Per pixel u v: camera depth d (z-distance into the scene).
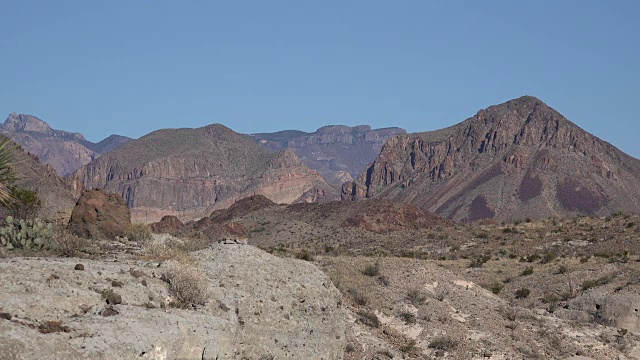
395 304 35.72
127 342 15.64
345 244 92.94
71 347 14.65
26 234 23.44
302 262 27.33
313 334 24.44
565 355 36.38
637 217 90.62
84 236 30.22
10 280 17.48
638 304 45.12
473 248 82.62
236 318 21.14
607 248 74.06
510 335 36.88
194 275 21.05
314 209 116.44
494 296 42.03
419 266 41.75
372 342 30.62
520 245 81.50
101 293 18.14
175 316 17.91
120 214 32.22
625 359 38.12
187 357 17.39
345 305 33.75
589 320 45.56
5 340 13.86
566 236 83.94
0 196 24.22
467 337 34.81
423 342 33.16
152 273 20.84
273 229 107.88
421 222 114.44
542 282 55.50
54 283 17.77
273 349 22.62
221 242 27.86
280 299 24.25
